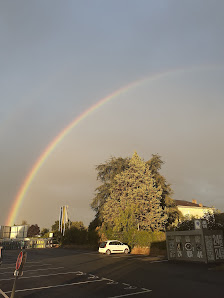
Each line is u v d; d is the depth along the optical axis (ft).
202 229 58.70
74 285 35.14
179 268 50.24
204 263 56.39
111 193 123.85
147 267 52.54
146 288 32.40
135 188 113.60
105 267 54.08
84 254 92.12
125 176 117.50
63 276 43.04
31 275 44.50
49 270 50.70
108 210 117.19
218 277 39.09
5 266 58.80
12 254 102.73
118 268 52.01
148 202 107.86
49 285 35.35
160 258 70.79
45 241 167.94
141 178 113.91
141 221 105.50
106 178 144.77
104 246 91.09
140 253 92.43
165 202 133.28
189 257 60.80
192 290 30.60
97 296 28.60
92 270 49.93
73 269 51.65
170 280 37.65
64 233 164.04
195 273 43.70
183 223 83.30
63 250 124.26
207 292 29.37
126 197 110.73
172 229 105.70
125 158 143.64
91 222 152.05
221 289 30.71
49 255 90.68
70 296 28.78
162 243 87.45
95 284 35.60
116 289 32.09
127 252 94.12
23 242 169.68
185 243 62.44
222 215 77.41
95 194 144.77
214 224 71.77
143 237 94.38
